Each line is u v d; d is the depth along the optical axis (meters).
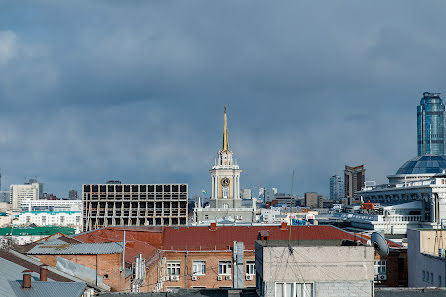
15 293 72.06
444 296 75.94
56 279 90.19
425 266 129.50
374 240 80.81
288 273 64.56
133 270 112.69
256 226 185.38
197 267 162.62
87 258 98.56
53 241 107.75
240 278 99.44
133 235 172.88
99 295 81.88
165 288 159.12
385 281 148.88
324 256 64.81
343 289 64.44
